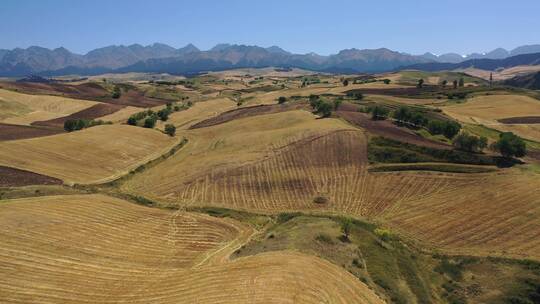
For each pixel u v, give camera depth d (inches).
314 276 1657.2
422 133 4087.1
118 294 1642.5
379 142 3705.7
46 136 4035.4
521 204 2559.1
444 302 1788.9
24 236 2017.7
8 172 2987.2
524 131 4690.0
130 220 2402.8
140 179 3326.8
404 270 1939.0
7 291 1614.2
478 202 2632.9
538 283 1840.6
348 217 2546.8
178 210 2647.6
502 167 3152.1
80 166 3380.9
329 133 3932.1
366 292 1614.2
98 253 1983.3
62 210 2379.4
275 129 4547.2
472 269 1995.6
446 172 3090.6
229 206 2758.4
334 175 3196.4
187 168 3489.2
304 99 6737.2
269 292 1536.7
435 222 2448.3
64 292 1642.5
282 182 3112.7
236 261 1843.0
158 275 1795.0
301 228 2218.3
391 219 2519.7
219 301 1513.3
